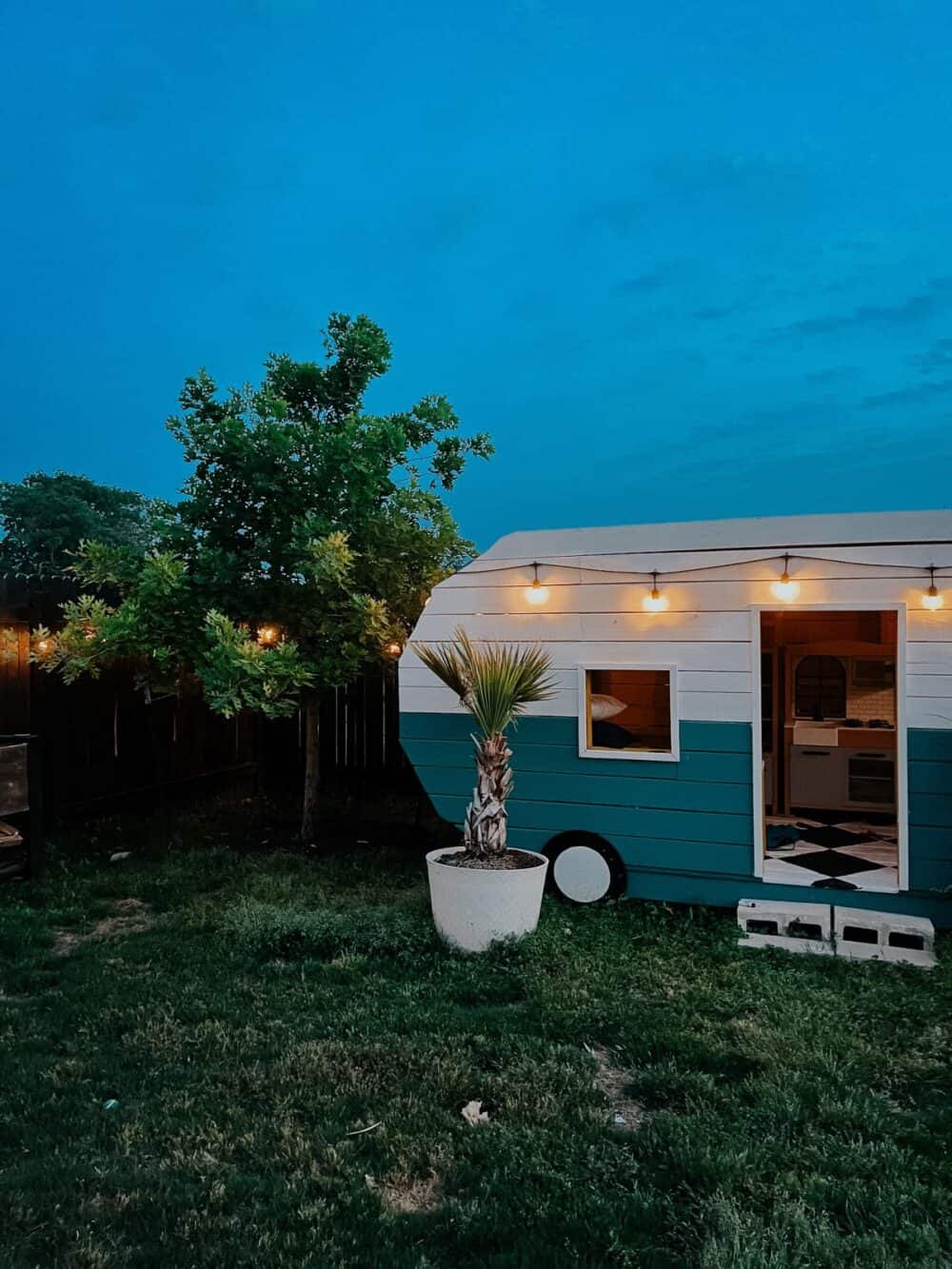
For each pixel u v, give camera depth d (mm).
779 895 5598
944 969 4598
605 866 5871
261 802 9820
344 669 7520
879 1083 3516
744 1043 3791
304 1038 3854
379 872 6906
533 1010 4184
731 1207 2635
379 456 7363
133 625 6668
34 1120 3172
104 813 8367
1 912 5676
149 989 4430
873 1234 2531
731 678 5680
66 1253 2420
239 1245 2469
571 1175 2844
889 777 7699
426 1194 2809
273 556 7316
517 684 5320
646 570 5887
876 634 7922
